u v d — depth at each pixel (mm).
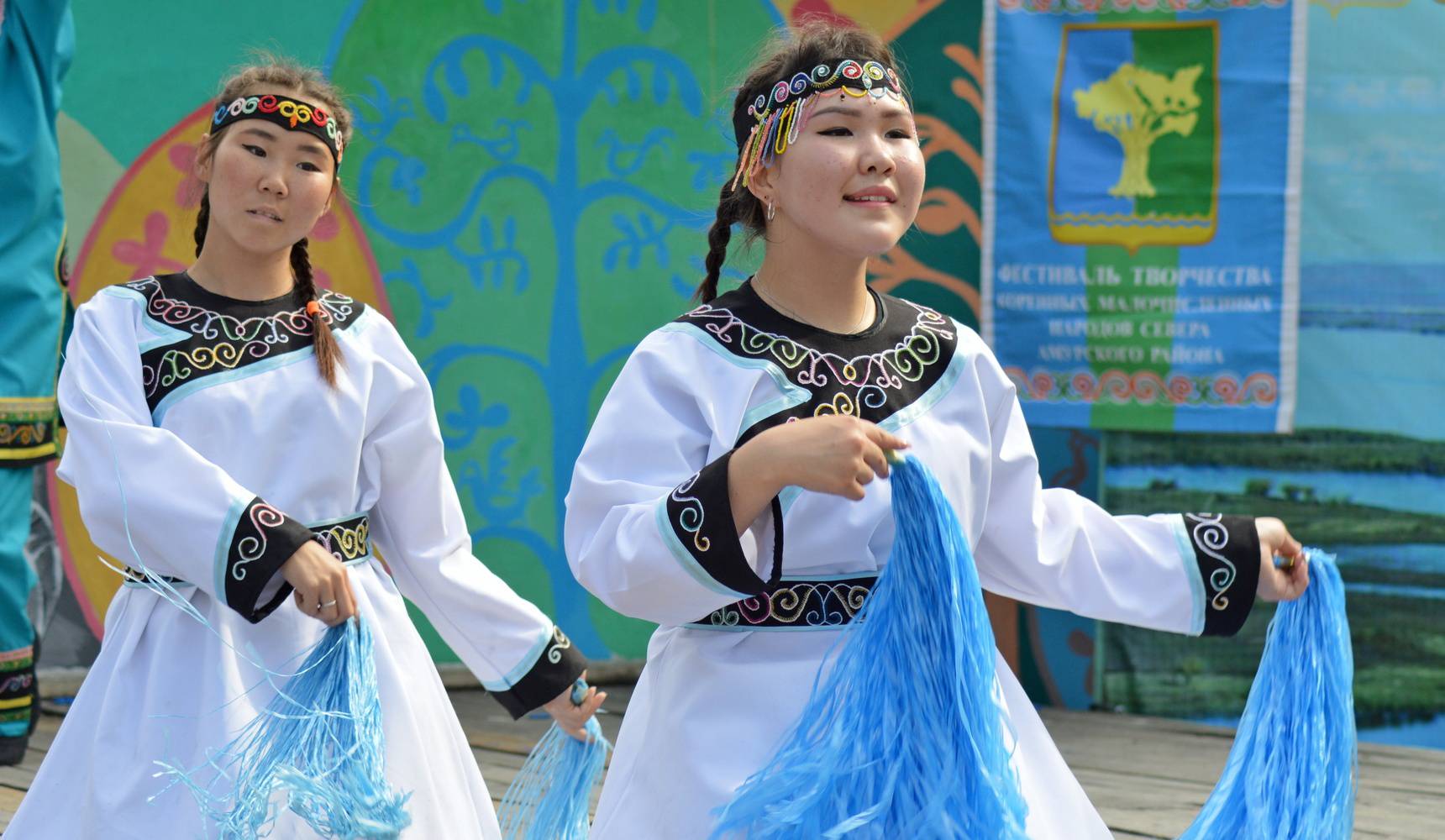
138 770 2688
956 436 2273
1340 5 5527
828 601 2182
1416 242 5547
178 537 2615
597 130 6184
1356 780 2340
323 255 5902
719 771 2096
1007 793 1952
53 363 4641
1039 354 5758
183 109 5715
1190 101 5566
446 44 6008
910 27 6074
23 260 4543
